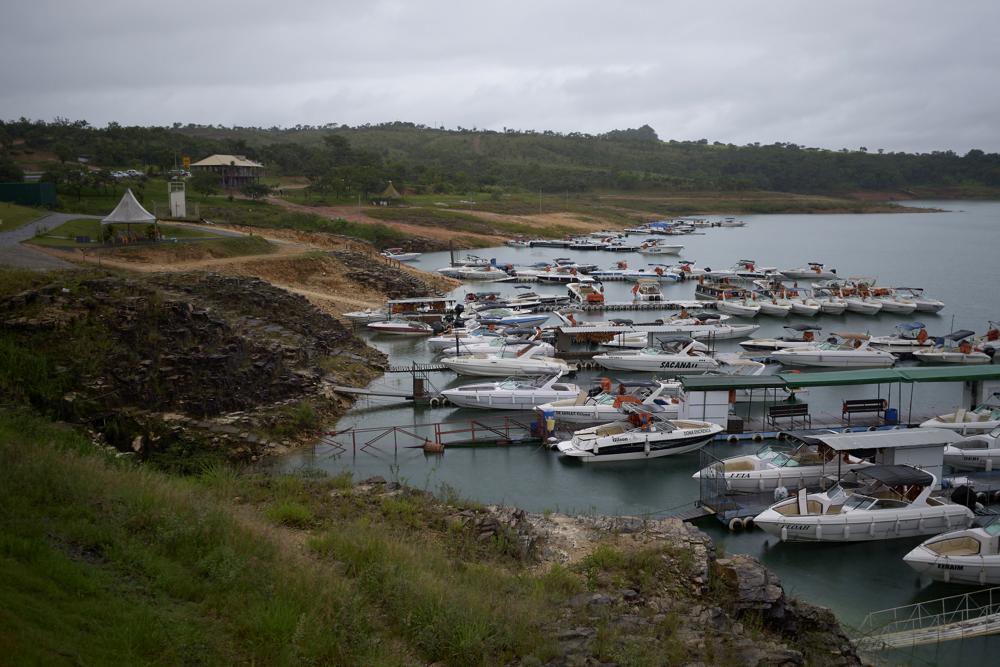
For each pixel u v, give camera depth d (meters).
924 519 30.17
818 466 34.31
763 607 20.73
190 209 133.50
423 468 38.88
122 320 41.47
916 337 68.31
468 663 14.95
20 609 12.17
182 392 39.84
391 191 199.12
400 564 18.42
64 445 24.86
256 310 58.31
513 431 44.47
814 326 80.25
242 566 16.30
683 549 23.27
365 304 83.00
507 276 117.12
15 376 35.88
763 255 154.12
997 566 26.50
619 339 65.81
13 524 15.36
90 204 118.44
